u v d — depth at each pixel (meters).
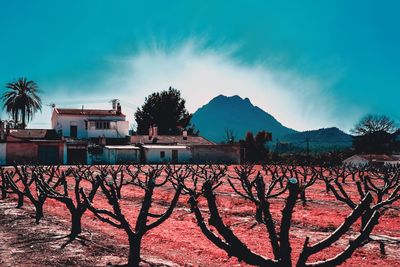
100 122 76.88
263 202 4.59
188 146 72.06
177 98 103.56
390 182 19.03
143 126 102.50
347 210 19.92
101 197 24.17
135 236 9.61
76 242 11.86
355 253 11.57
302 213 18.97
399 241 13.05
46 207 19.42
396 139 105.12
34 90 91.44
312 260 10.63
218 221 4.07
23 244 11.54
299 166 59.78
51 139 70.81
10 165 60.78
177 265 9.85
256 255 4.12
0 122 62.44
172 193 26.83
